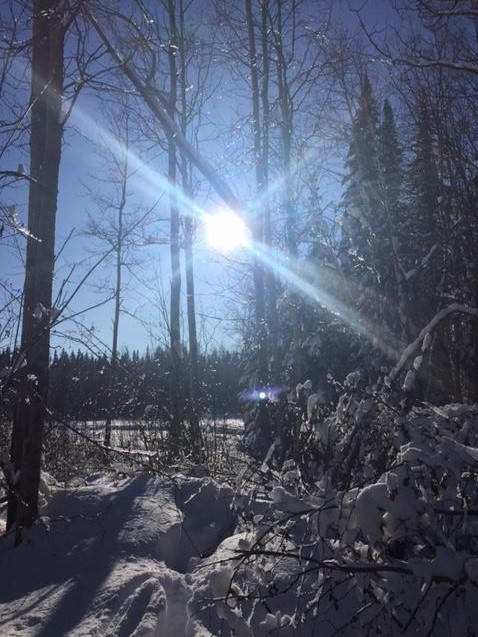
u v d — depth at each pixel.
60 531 4.86
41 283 5.25
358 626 3.31
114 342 12.67
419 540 3.21
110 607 3.68
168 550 4.82
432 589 2.97
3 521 5.83
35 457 5.07
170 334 11.64
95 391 9.77
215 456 8.61
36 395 5.05
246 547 3.62
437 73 6.93
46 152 5.37
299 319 9.73
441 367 6.16
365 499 3.18
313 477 4.44
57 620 3.60
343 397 4.34
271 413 7.90
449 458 3.07
